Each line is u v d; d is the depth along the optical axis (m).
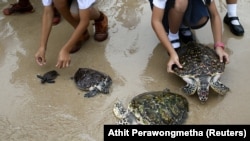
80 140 2.69
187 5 2.97
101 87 2.94
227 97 2.89
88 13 3.00
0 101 2.93
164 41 2.95
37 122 2.80
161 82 3.01
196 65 2.85
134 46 3.29
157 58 3.18
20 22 3.57
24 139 2.71
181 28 3.27
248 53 3.17
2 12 3.68
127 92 2.95
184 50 2.99
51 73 3.09
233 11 3.33
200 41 3.28
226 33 3.35
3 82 3.06
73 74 3.10
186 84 2.95
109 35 3.39
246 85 2.96
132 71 3.10
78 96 2.94
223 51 2.97
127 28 3.45
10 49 3.31
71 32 3.45
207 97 2.81
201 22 3.09
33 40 3.38
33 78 3.08
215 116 2.79
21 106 2.90
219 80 2.96
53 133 2.74
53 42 3.36
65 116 2.83
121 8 3.66
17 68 3.16
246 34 3.32
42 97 2.95
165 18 3.10
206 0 3.01
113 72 3.09
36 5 3.77
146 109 2.70
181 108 2.76
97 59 3.20
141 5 3.69
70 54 3.25
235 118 2.77
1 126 2.79
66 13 3.17
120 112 2.77
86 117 2.81
